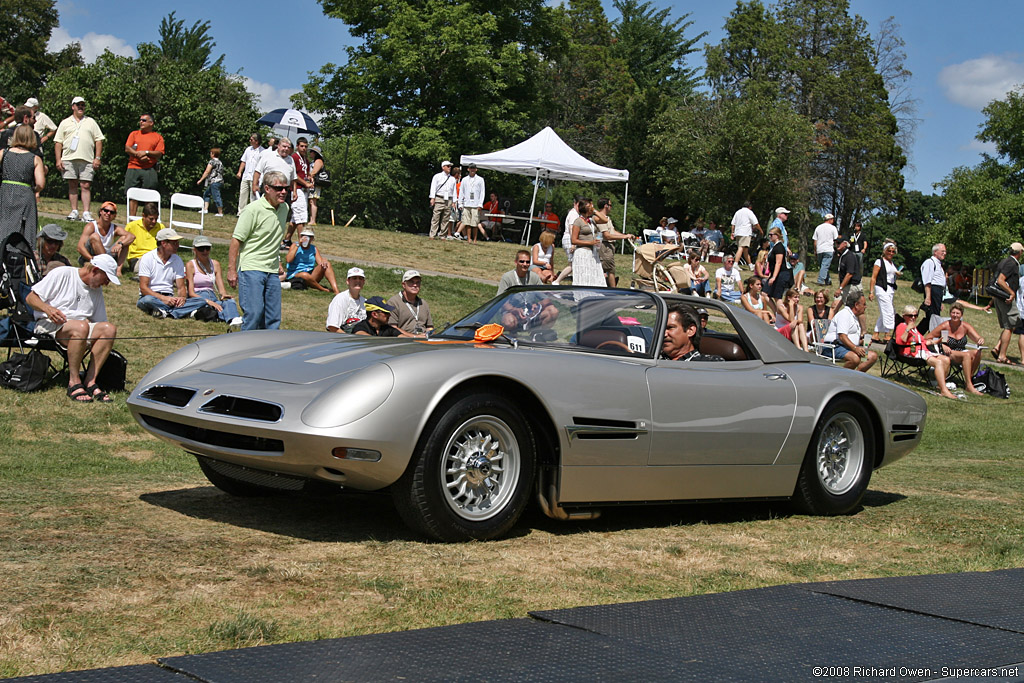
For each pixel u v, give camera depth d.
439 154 41.00
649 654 2.58
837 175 53.78
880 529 5.09
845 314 13.29
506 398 4.25
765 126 44.59
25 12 59.25
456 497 4.18
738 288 19.27
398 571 3.64
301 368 4.25
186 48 66.00
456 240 24.86
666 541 4.52
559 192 46.81
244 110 42.88
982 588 3.52
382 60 42.25
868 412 5.63
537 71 47.09
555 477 4.39
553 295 5.20
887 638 2.78
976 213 42.94
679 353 5.12
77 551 3.61
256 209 8.60
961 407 12.45
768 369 5.32
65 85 37.28
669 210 54.72
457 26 40.88
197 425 4.12
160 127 38.50
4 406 6.97
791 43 54.81
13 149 9.78
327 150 39.12
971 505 5.84
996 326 21.67
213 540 3.95
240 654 2.51
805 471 5.33
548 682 2.34
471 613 3.15
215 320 11.09
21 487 4.87
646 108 53.59
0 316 9.21
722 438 4.89
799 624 2.93
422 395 3.93
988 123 46.09
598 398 4.44
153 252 10.98
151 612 2.98
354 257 17.61
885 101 55.12
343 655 2.53
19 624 2.78
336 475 3.92
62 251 13.02
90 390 7.54
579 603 3.36
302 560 3.71
